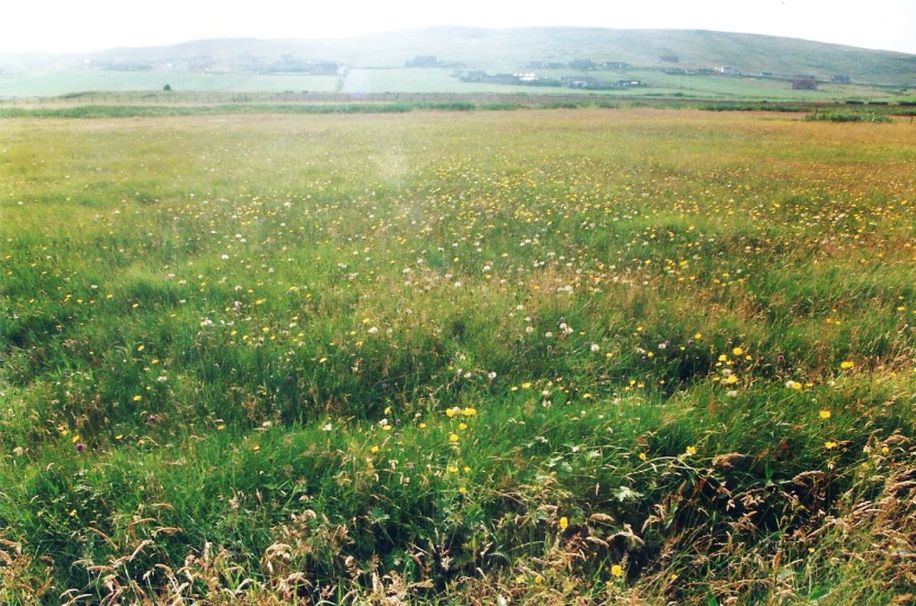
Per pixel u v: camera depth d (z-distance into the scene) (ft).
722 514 9.90
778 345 15.88
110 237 28.27
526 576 8.46
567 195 38.52
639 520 9.80
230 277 22.27
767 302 19.42
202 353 16.21
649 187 43.09
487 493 9.92
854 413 11.60
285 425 12.85
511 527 9.57
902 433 11.25
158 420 13.14
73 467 11.03
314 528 9.39
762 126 112.57
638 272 22.21
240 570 8.68
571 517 9.71
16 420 13.42
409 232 29.01
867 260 23.35
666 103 241.96
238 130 100.07
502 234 28.63
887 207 35.14
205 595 8.45
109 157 62.03
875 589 8.07
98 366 16.16
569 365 15.16
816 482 10.05
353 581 8.52
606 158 60.85
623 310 18.49
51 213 33.81
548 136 88.48
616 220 30.86
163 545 9.16
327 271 22.85
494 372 14.33
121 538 9.30
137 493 9.93
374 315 17.89
